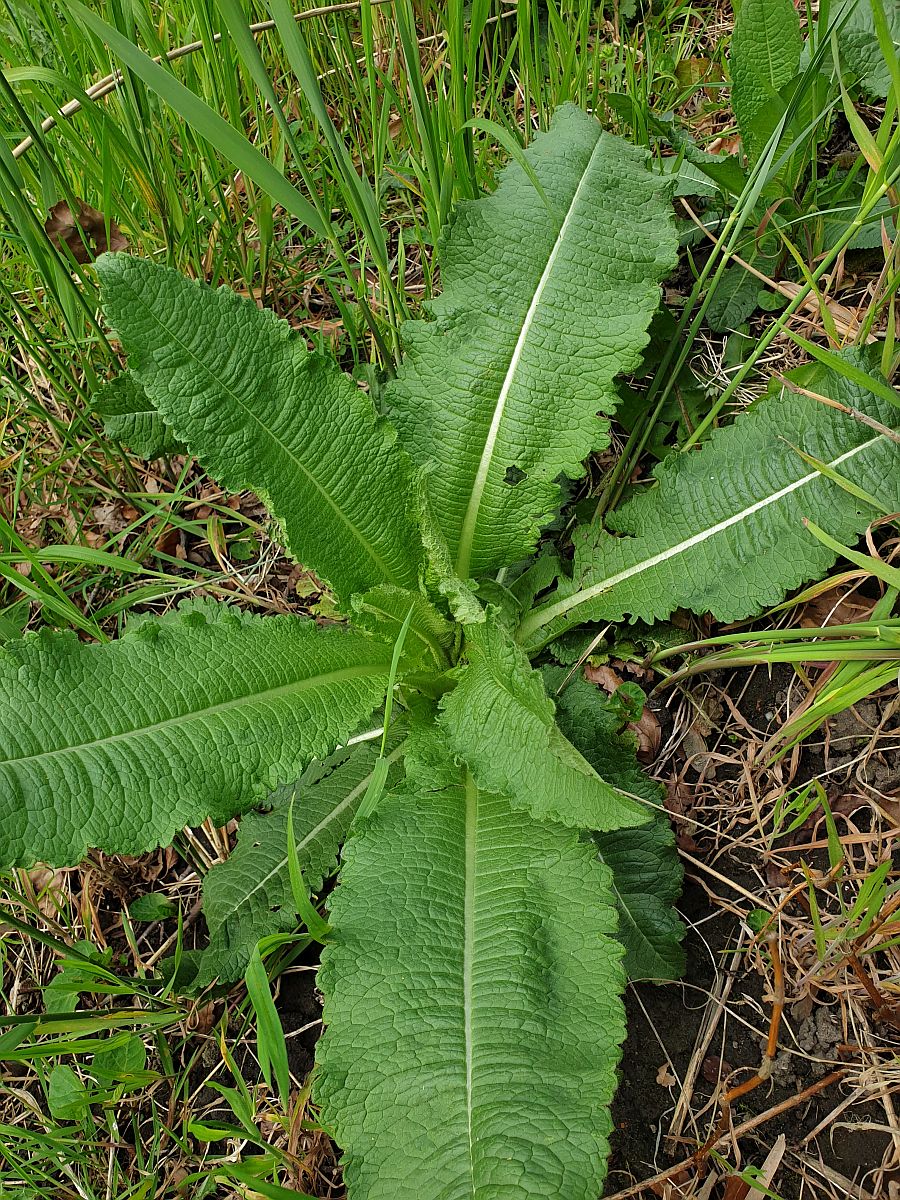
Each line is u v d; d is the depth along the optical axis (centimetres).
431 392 48
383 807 41
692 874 47
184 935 49
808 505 46
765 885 46
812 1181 40
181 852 48
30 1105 44
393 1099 34
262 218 59
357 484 45
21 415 62
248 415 42
